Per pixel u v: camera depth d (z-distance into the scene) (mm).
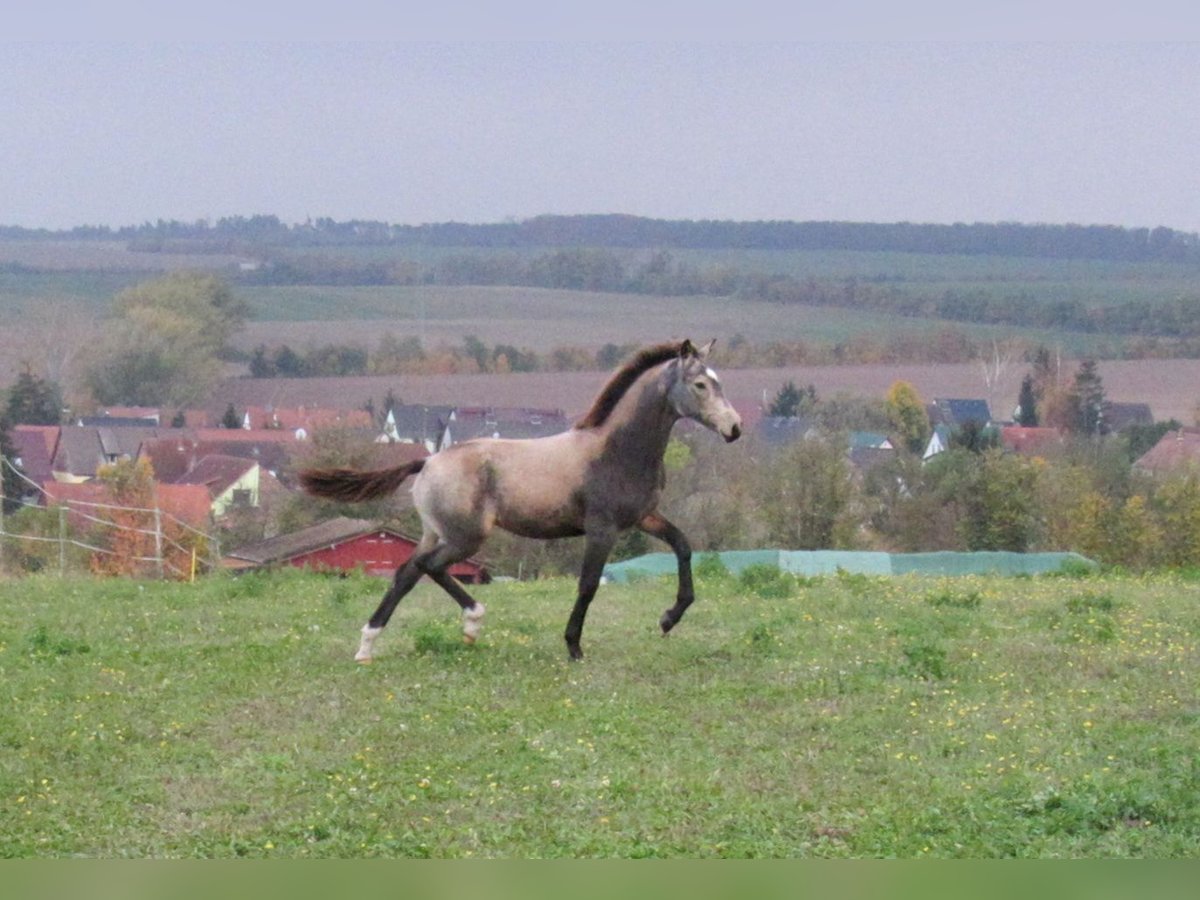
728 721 10875
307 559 33438
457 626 15328
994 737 10156
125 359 73625
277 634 15398
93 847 8266
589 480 13258
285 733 10766
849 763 9672
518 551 37719
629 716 11031
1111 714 10883
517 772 9562
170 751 10289
